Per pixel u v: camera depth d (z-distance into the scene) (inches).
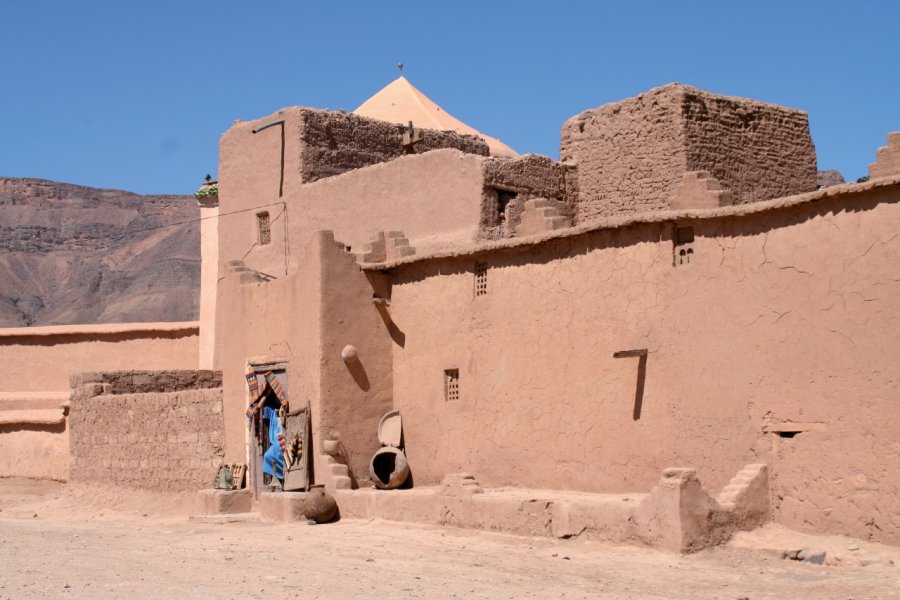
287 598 443.8
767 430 560.1
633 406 621.9
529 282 690.8
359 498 703.1
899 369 513.0
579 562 524.7
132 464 917.8
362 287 777.6
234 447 842.2
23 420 1064.2
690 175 698.2
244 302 846.5
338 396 759.1
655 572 496.7
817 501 538.3
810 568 500.4
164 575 498.9
